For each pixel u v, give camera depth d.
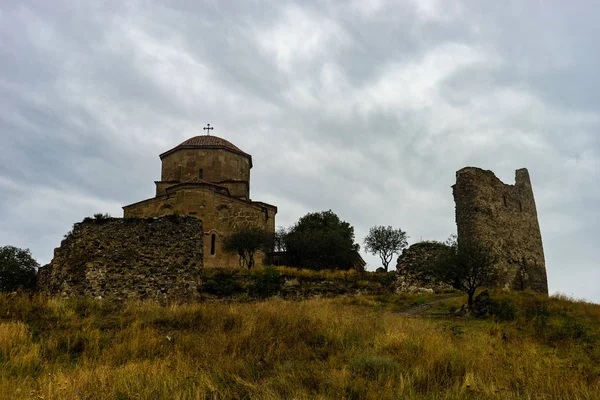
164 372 10.70
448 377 10.77
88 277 22.66
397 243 46.19
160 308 18.11
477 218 34.19
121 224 24.02
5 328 13.76
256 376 11.12
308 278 29.27
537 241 41.94
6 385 9.84
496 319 20.30
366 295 28.58
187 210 38.75
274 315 16.52
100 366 11.38
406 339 13.46
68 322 15.76
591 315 21.72
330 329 14.98
